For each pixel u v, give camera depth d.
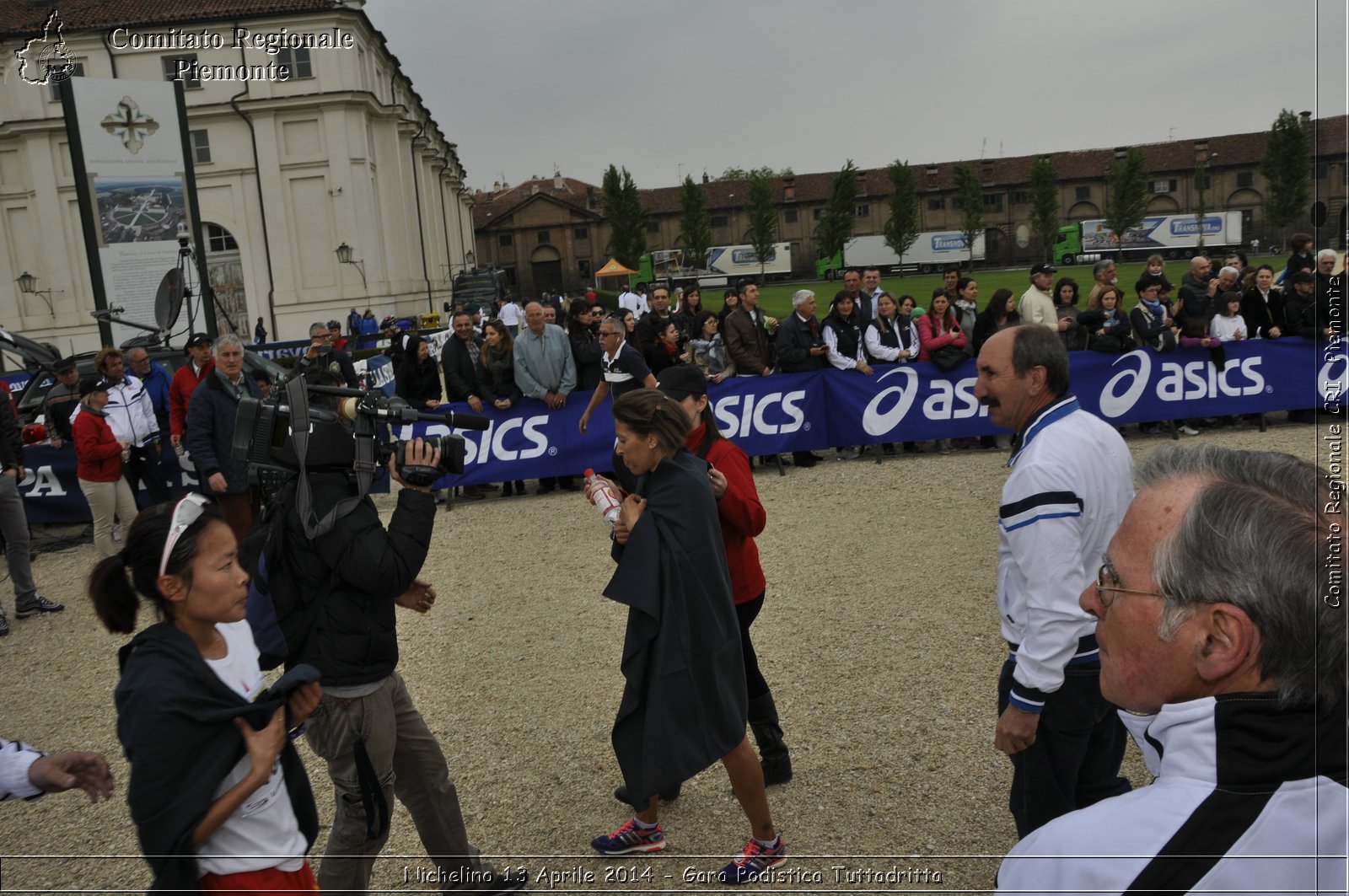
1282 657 0.94
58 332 24.97
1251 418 9.95
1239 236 42.75
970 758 3.52
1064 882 0.96
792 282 60.59
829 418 9.12
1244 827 0.90
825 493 8.03
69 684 4.99
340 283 30.58
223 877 1.85
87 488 6.91
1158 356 9.33
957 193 56.72
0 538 6.52
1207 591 0.97
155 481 8.19
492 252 64.00
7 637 5.88
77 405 8.45
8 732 4.39
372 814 2.46
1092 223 52.22
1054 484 2.18
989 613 4.97
